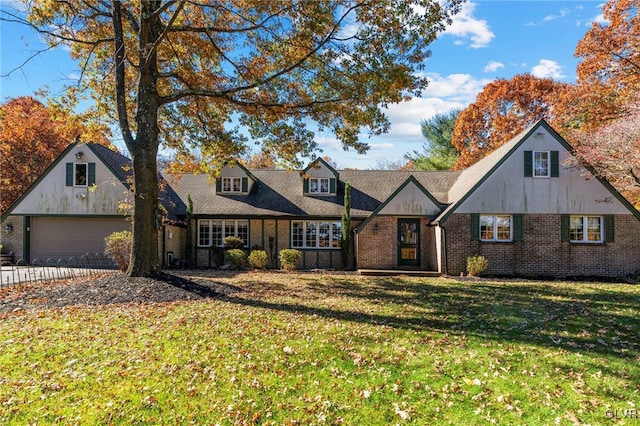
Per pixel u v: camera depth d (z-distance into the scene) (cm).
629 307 1023
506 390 508
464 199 1786
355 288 1338
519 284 1484
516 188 1786
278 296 1141
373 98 1215
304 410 457
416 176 2438
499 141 3566
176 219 2136
